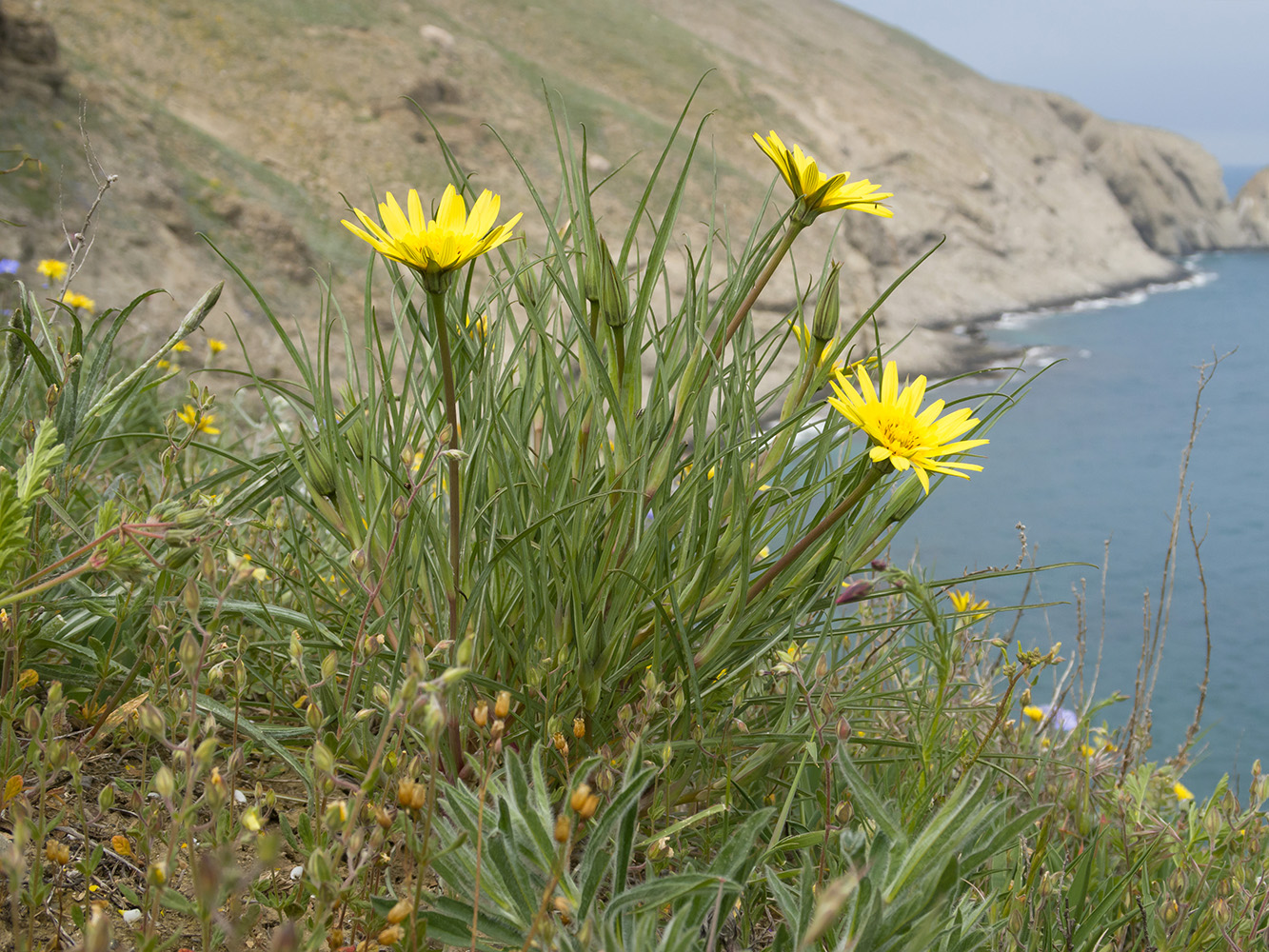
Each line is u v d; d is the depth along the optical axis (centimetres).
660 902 100
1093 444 3712
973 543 2411
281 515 210
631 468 161
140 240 2570
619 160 4875
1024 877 164
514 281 171
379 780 149
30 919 105
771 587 169
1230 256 9244
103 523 131
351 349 183
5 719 134
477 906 102
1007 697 172
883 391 149
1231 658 1888
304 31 4850
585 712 158
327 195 3988
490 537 160
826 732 141
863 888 101
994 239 6806
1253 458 3512
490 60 5369
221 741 166
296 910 124
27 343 164
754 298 171
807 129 6806
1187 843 200
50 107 2725
